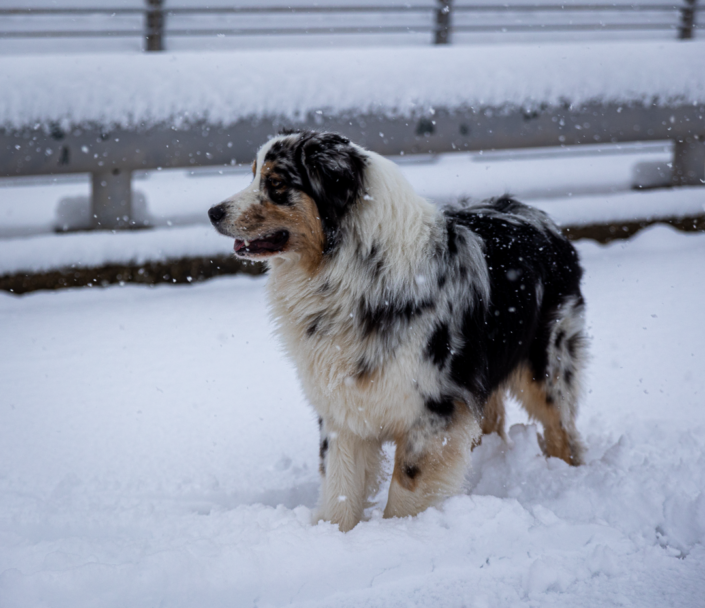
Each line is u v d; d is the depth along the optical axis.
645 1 11.70
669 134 9.80
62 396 5.11
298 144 3.27
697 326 6.19
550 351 4.02
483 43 11.37
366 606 2.53
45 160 7.81
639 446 3.88
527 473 3.69
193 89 8.19
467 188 10.15
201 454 4.25
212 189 10.43
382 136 8.66
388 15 10.80
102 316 7.05
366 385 3.18
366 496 3.61
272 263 3.52
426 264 3.23
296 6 10.21
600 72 9.41
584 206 9.62
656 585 2.60
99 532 3.30
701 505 3.02
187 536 3.12
